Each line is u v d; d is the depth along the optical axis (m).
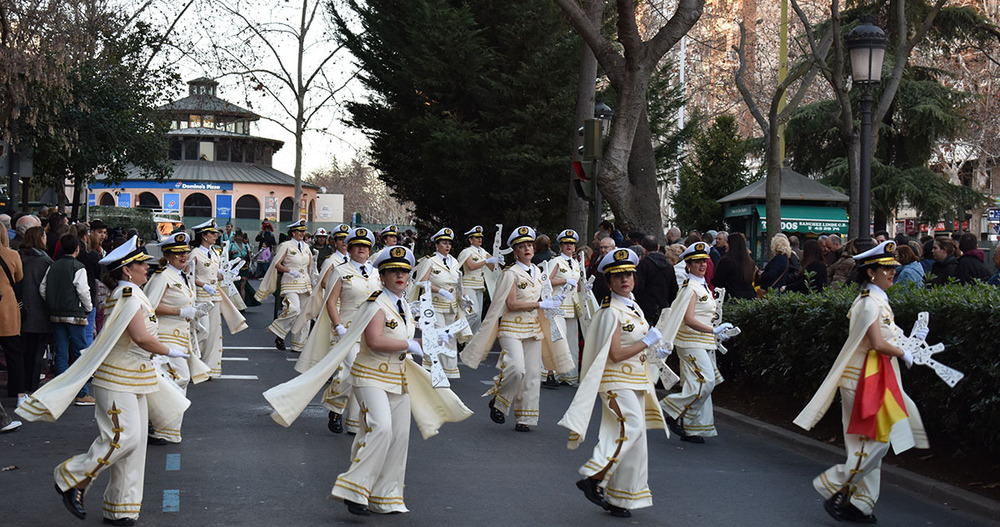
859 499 6.89
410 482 7.85
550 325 10.78
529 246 10.38
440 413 7.11
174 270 9.84
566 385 13.63
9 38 17.22
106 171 24.84
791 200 26.23
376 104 25.45
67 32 17.83
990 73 35.75
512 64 22.36
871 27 12.70
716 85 43.31
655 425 7.17
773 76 38.44
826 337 9.61
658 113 26.81
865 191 12.84
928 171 34.59
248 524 6.54
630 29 14.91
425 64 21.88
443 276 13.94
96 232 12.49
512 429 10.29
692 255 9.58
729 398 12.12
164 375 6.88
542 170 21.81
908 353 6.75
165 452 8.71
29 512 6.70
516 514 6.96
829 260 14.02
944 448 8.67
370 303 6.70
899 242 13.54
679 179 34.12
